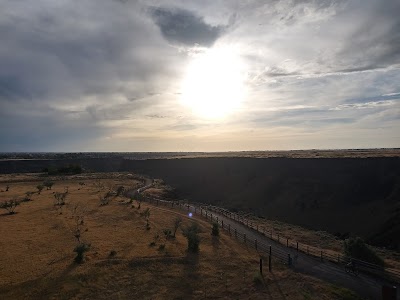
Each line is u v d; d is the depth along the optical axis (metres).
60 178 104.25
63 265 29.16
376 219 59.22
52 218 47.34
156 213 54.41
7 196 67.50
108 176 115.62
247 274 29.44
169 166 138.50
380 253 41.69
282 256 34.28
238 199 90.50
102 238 37.84
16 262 29.81
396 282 27.17
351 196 71.00
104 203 60.12
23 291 24.47
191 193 105.25
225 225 48.84
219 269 30.45
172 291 26.09
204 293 26.05
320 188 78.69
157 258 31.75
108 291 25.58
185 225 47.00
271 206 79.88
